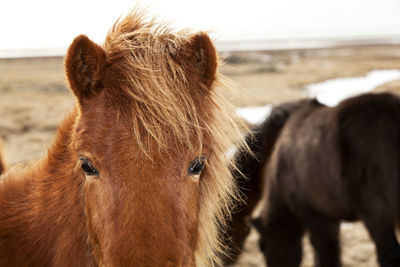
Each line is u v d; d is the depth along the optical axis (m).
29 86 18.98
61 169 1.74
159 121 1.30
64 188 1.69
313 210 3.39
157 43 1.44
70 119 1.78
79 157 1.37
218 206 1.71
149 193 1.26
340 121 3.01
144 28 1.51
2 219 1.82
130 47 1.41
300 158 3.34
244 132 3.07
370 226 2.88
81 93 1.38
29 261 1.74
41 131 10.01
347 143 2.94
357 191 2.92
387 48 78.44
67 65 1.36
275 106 3.83
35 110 12.63
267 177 3.56
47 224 1.72
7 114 11.97
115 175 1.28
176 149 1.31
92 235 1.45
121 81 1.35
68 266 1.66
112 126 1.30
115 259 1.26
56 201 1.71
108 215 1.28
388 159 2.79
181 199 1.31
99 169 1.31
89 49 1.34
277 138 3.62
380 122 2.85
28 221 1.77
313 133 3.26
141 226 1.25
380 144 2.81
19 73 27.80
